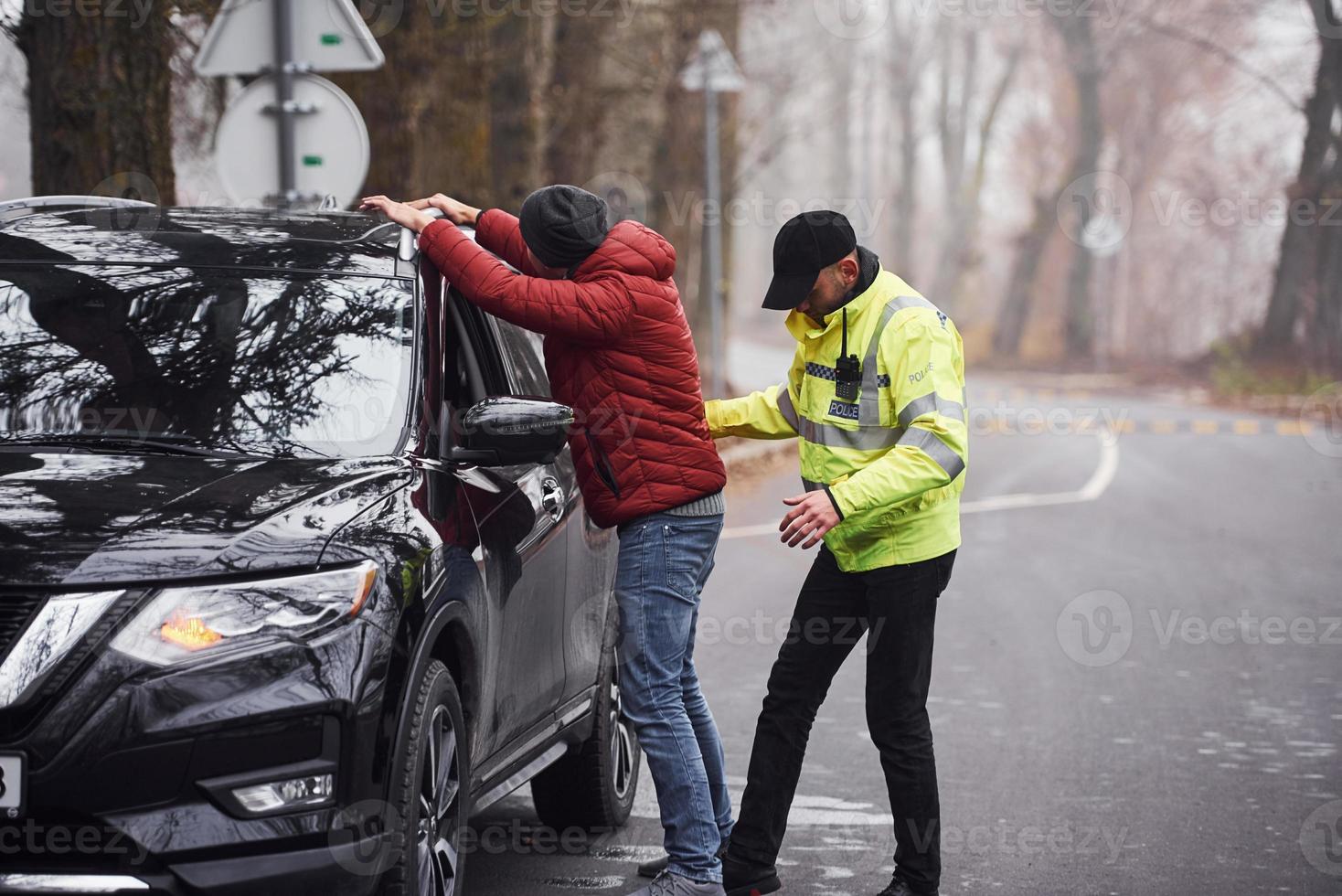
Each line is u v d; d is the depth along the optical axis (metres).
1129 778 9.16
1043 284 94.69
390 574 5.41
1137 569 16.84
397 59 16.88
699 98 34.97
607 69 33.22
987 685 11.52
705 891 6.70
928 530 6.70
